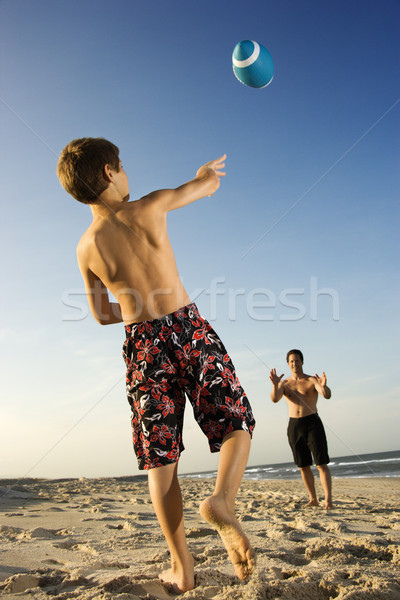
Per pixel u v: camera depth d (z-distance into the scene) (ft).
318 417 15.39
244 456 5.07
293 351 15.92
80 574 6.35
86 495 21.40
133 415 5.92
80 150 6.07
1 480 32.24
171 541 5.62
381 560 7.20
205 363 5.50
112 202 6.11
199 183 6.15
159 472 5.45
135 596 5.27
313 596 5.45
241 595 5.24
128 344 5.77
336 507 15.26
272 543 8.29
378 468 73.72
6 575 6.44
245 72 10.19
